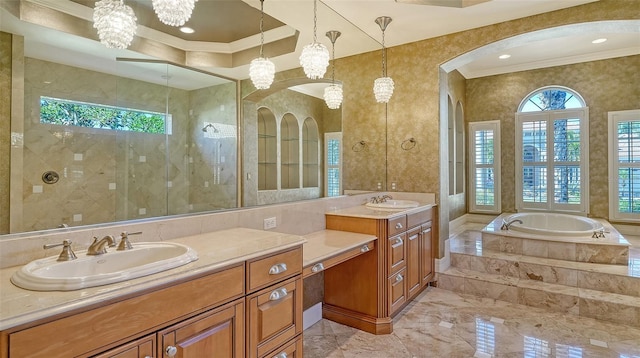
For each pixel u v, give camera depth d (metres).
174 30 1.94
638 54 4.84
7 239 1.29
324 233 2.83
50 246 1.35
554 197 5.49
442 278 3.65
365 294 2.76
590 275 3.18
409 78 3.76
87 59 1.55
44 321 0.92
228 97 2.26
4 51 1.31
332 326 2.84
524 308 3.14
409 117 3.77
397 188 3.87
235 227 2.18
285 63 2.73
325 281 2.98
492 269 3.69
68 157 1.47
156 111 1.83
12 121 1.32
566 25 2.98
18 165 1.34
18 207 1.33
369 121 3.92
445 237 3.85
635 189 4.94
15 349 0.88
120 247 1.46
